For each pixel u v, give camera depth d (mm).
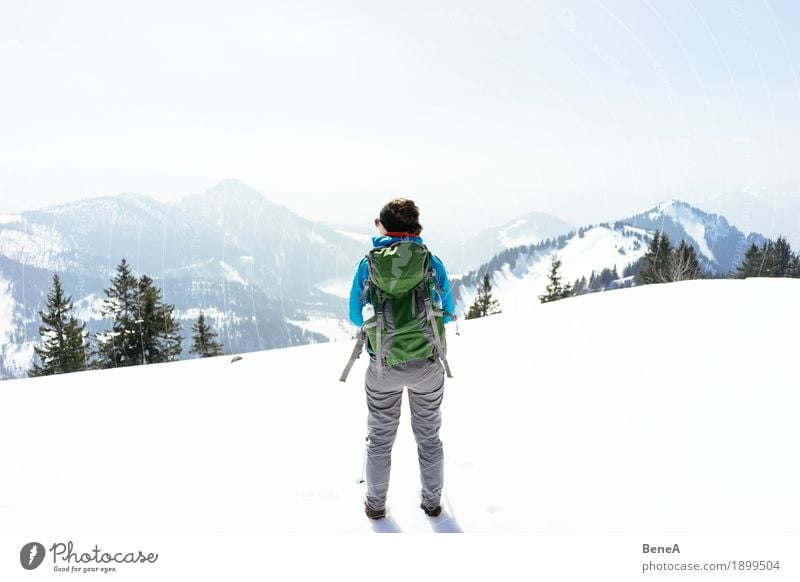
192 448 3611
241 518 2535
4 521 2631
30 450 3764
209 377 6246
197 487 2934
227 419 4293
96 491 2963
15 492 2998
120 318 37281
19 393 5863
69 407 5074
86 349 37875
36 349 37219
